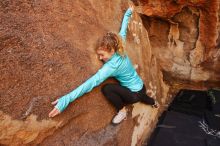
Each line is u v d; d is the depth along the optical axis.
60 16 2.75
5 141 2.24
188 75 5.20
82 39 2.91
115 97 3.05
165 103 4.86
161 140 3.89
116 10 3.61
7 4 2.32
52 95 2.48
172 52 5.11
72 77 2.67
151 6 4.52
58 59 2.59
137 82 3.11
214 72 5.06
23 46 2.34
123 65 2.88
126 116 3.38
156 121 4.35
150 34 5.04
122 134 3.30
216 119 4.32
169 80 5.36
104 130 3.10
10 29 2.28
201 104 4.71
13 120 2.22
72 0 2.95
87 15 3.09
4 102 2.17
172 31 4.92
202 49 4.91
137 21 4.11
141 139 3.89
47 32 2.58
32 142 2.42
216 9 4.41
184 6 4.53
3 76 2.19
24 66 2.32
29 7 2.49
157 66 4.86
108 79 3.05
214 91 4.92
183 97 4.89
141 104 3.76
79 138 2.80
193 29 4.78
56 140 2.60
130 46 3.76
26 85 2.32
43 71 2.45
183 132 4.04
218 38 4.73
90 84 2.68
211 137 3.95
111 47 2.78
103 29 3.24
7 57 2.23
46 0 2.66
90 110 2.90
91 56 2.94
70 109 2.66
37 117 2.37
